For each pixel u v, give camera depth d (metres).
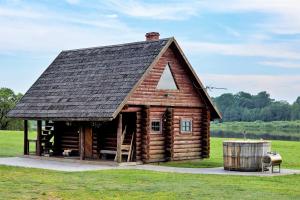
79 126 31.55
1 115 100.38
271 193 18.81
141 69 30.17
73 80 33.81
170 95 32.22
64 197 17.39
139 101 30.14
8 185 19.83
